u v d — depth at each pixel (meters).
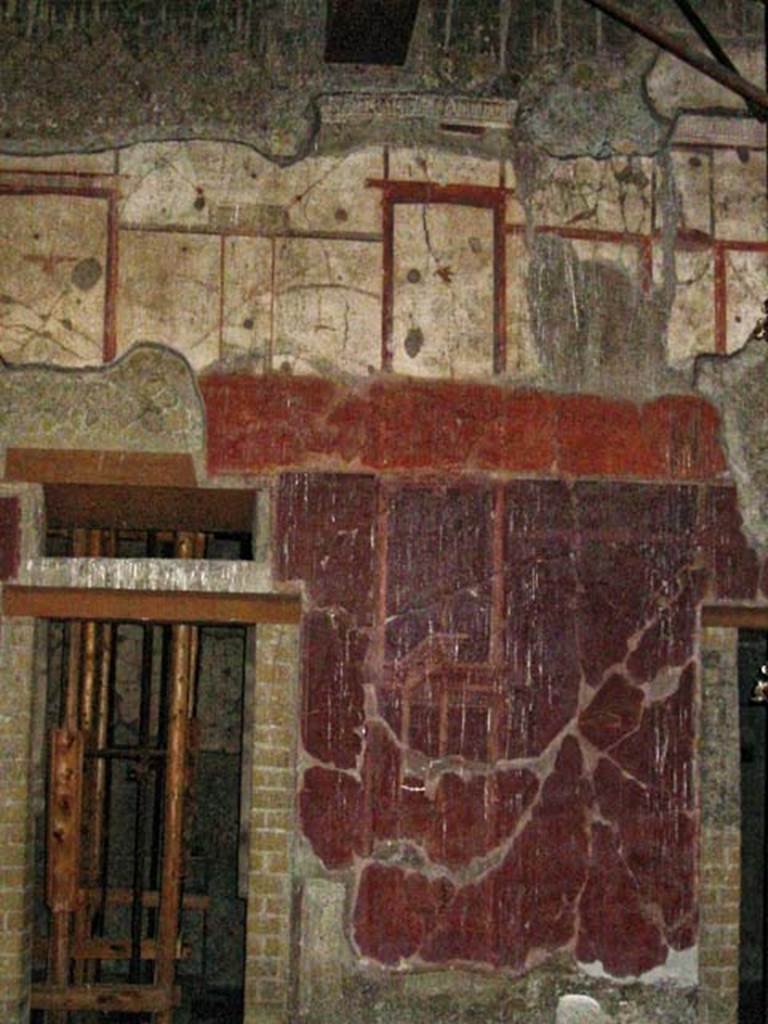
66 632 7.44
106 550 6.81
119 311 5.81
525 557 5.86
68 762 6.55
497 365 5.94
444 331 5.93
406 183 5.98
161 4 5.98
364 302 5.91
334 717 5.72
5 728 5.66
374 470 5.84
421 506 5.84
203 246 5.87
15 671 5.68
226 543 8.49
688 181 6.13
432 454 5.87
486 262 5.98
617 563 5.90
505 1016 5.64
